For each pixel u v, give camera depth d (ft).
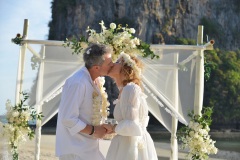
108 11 218.38
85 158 12.91
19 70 22.68
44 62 23.31
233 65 204.23
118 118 12.98
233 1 252.21
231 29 246.47
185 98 23.00
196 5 238.07
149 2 223.51
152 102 24.95
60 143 12.91
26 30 22.80
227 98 188.55
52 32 221.05
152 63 22.91
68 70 23.47
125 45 17.61
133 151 12.76
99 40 17.58
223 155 64.44
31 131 21.81
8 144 21.30
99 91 13.23
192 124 21.11
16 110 21.63
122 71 13.30
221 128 183.83
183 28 230.68
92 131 12.69
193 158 20.74
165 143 84.23
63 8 218.38
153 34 220.84
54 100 24.86
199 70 22.48
